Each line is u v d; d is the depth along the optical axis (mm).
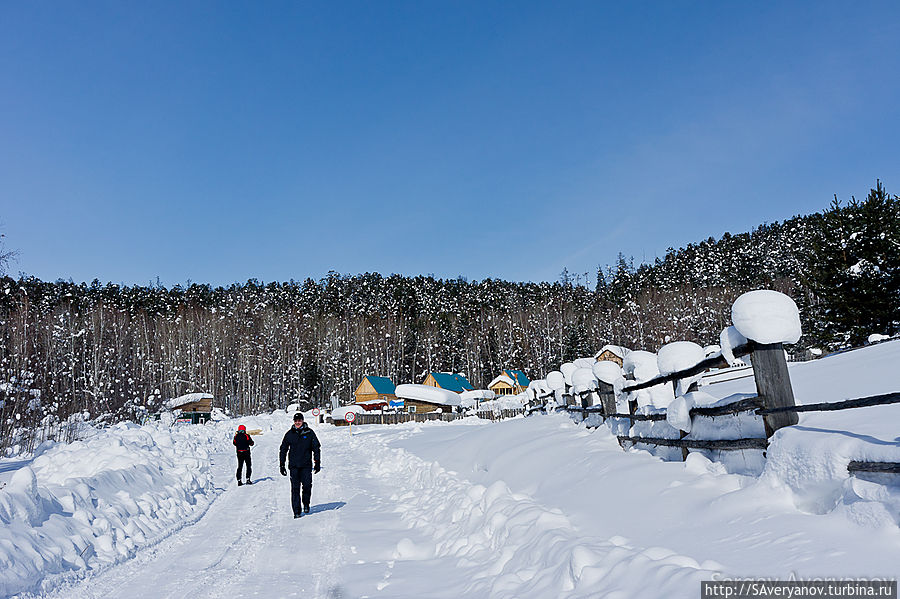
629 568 3234
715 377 15148
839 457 3234
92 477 7727
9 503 5344
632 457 6289
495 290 128250
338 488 11469
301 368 80312
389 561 5652
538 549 4328
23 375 28484
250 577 5254
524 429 10523
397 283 130875
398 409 55031
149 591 4871
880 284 24031
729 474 4531
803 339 27547
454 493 7992
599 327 87812
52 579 4867
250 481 12930
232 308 101250
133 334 68250
